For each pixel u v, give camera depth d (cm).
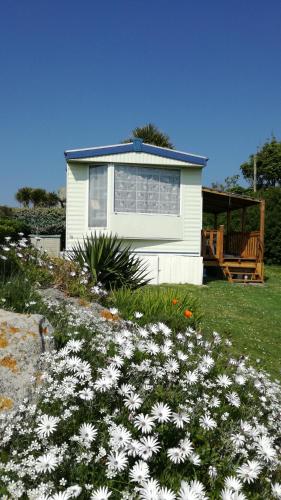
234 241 1842
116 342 326
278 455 281
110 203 1422
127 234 1435
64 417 238
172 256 1452
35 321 327
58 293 596
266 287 1461
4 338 303
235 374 362
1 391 274
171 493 197
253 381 368
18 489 200
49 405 265
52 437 236
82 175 1448
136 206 1449
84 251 870
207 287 1384
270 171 4312
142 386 277
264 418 327
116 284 812
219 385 325
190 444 234
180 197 1484
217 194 1570
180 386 301
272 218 2172
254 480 238
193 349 405
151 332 395
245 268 1631
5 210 2791
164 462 237
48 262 693
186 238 1491
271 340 807
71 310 442
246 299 1206
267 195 2247
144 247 1477
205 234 1587
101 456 219
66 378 261
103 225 1441
